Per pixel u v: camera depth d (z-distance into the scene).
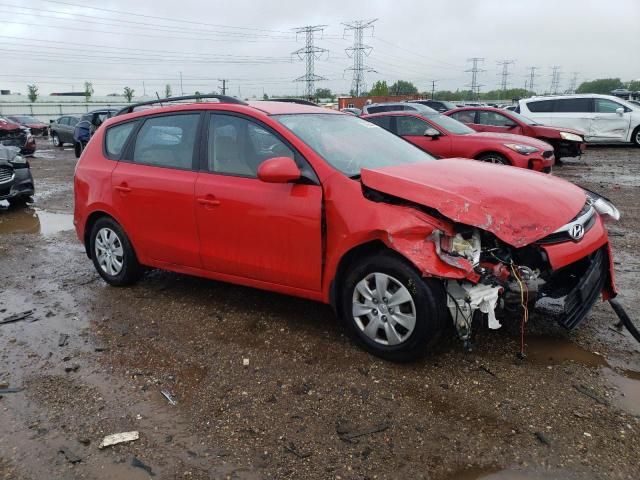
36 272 5.73
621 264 5.47
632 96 33.97
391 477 2.54
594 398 3.10
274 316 4.34
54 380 3.48
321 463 2.65
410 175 3.53
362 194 3.48
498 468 2.58
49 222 8.44
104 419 3.05
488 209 3.20
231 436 2.87
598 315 4.20
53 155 21.39
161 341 3.98
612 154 16.80
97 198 4.94
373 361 3.57
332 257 3.60
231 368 3.56
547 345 3.73
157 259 4.68
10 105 67.38
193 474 2.60
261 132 4.02
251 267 4.02
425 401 3.12
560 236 3.34
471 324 3.33
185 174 4.34
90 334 4.14
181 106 4.53
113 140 5.01
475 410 3.02
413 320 3.32
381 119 11.47
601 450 2.67
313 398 3.18
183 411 3.11
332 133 4.23
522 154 9.96
